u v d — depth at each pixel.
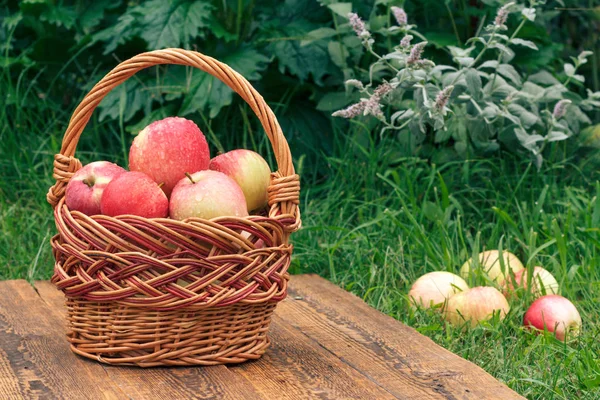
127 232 1.68
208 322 1.71
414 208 2.28
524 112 2.29
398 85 2.22
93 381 1.69
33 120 2.76
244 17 2.60
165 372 1.71
